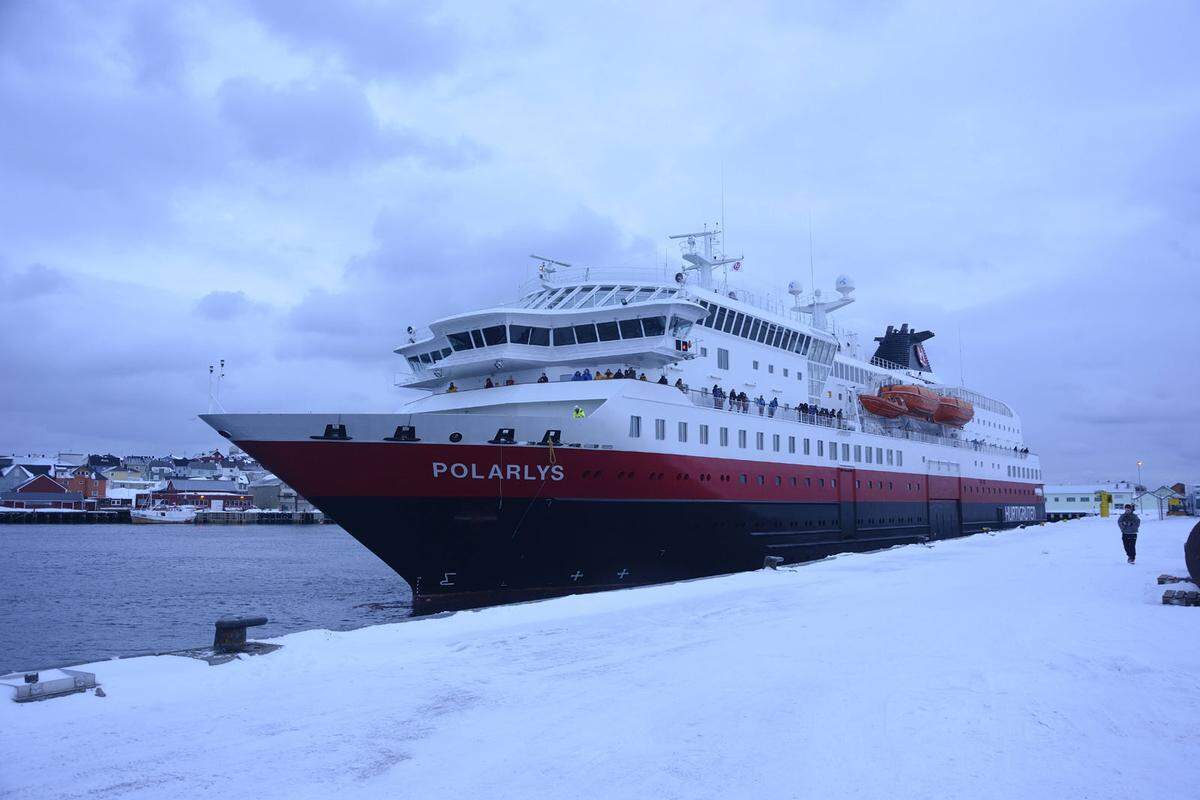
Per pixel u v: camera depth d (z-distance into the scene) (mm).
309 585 47844
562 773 6867
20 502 160500
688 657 11859
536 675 10852
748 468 34562
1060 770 6551
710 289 42219
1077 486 149750
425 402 33344
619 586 30500
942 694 8977
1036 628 13102
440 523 26812
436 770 7031
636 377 31266
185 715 8922
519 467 26922
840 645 12289
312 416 25625
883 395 50656
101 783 6828
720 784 6504
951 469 54688
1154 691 8953
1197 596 15125
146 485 191500
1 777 6984
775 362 40719
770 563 26125
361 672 11109
